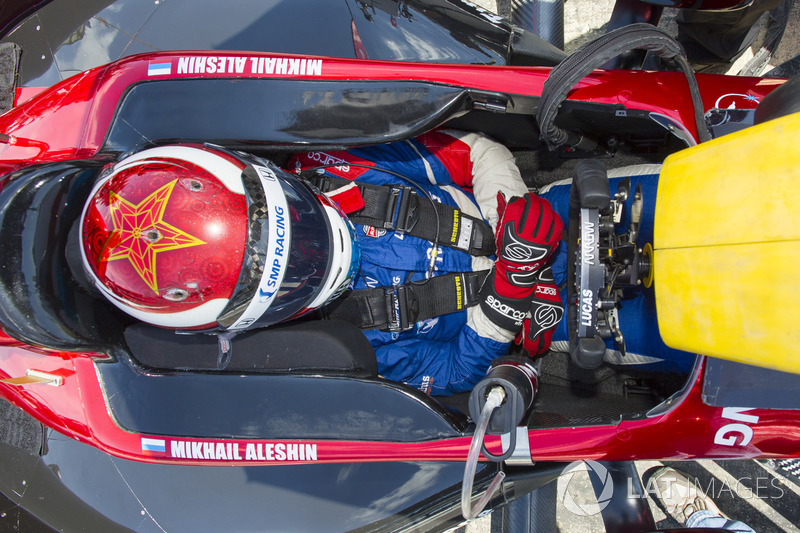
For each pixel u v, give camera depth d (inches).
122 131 62.0
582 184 48.8
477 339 66.2
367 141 59.2
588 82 58.5
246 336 57.5
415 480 64.7
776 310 35.4
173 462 59.6
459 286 67.2
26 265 51.7
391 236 66.9
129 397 60.1
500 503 65.9
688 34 79.5
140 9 85.6
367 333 67.6
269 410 57.6
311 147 59.9
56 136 64.7
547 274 68.1
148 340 59.1
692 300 40.4
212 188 49.7
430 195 69.3
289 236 51.9
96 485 74.6
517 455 55.9
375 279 67.6
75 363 62.1
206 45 80.8
